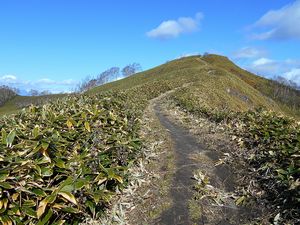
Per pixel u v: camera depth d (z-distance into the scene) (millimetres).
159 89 12289
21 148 1676
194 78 17141
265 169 2391
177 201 2150
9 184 1463
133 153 2611
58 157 1778
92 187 1865
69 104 3133
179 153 3244
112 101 3627
